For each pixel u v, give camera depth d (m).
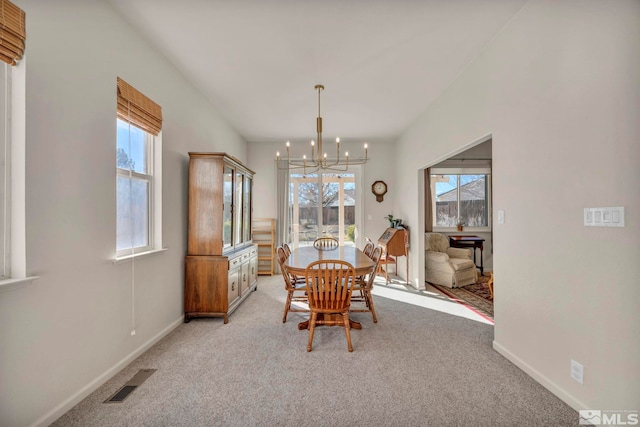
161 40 2.50
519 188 2.19
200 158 3.16
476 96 2.79
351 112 4.25
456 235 5.80
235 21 2.25
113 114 2.08
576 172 1.70
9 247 1.46
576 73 1.69
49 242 1.60
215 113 4.11
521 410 1.71
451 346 2.54
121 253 2.28
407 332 2.85
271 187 5.91
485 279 5.25
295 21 2.25
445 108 3.49
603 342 1.54
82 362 1.81
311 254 3.55
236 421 1.61
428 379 2.02
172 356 2.35
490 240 5.87
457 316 3.30
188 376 2.06
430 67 2.96
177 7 2.08
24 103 1.47
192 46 2.59
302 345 2.55
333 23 2.28
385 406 1.74
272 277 5.41
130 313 2.27
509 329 2.30
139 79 2.39
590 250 1.61
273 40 2.50
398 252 4.88
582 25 1.65
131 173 2.39
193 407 1.73
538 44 1.97
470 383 1.98
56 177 1.64
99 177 1.95
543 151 1.95
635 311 1.39
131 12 2.13
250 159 5.92
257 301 3.88
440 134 3.63
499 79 2.41
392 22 2.27
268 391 1.88
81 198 1.81
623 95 1.43
